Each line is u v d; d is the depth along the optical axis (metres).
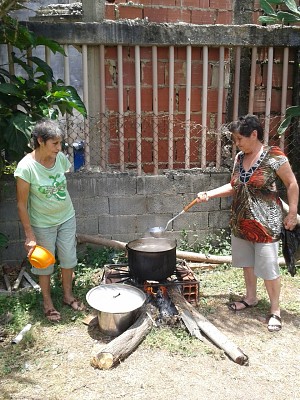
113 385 3.02
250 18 5.38
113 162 5.01
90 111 4.87
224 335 3.49
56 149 3.48
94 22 4.60
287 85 5.34
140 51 4.79
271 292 3.71
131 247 3.96
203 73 4.93
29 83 4.27
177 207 5.04
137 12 4.90
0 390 2.96
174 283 3.92
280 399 2.92
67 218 3.80
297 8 5.12
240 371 3.18
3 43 4.38
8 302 4.00
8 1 4.03
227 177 5.09
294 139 5.36
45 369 3.18
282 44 5.01
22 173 3.47
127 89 4.86
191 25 4.73
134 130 4.96
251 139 3.46
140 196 4.93
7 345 3.46
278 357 3.35
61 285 4.27
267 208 3.56
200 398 2.91
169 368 3.19
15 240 4.78
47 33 4.54
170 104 4.91
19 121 4.00
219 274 4.64
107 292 3.76
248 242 3.83
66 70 4.68
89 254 4.86
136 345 3.38
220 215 5.14
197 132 5.12
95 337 3.56
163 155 5.12
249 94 5.15
